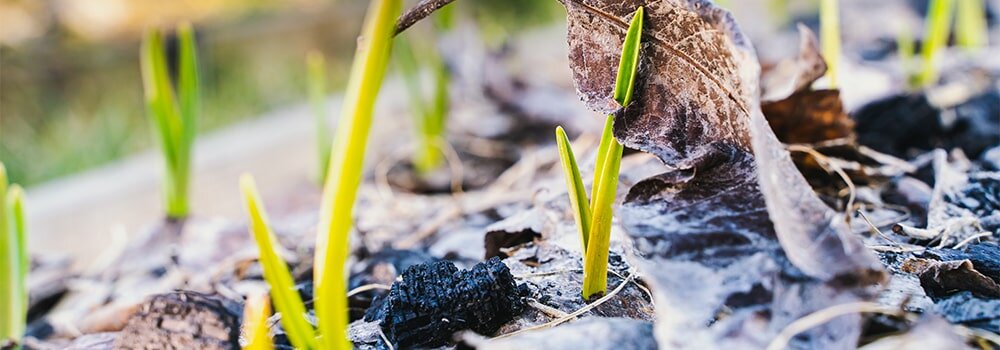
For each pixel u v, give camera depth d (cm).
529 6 165
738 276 24
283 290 25
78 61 113
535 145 65
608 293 30
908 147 48
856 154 40
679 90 27
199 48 119
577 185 28
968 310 27
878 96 51
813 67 37
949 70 62
